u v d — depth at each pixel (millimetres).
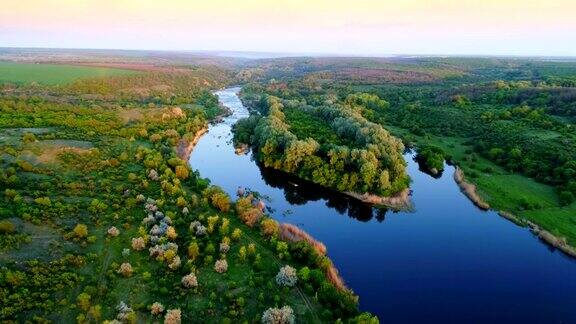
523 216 106312
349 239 96438
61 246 76250
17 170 100750
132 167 118125
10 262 69125
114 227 83250
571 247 91750
